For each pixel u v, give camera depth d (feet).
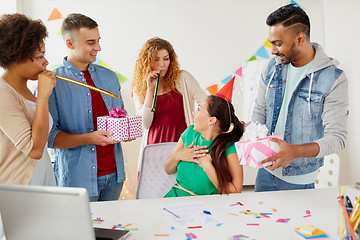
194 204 4.76
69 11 11.61
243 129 5.66
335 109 5.46
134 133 6.23
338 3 9.50
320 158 5.88
